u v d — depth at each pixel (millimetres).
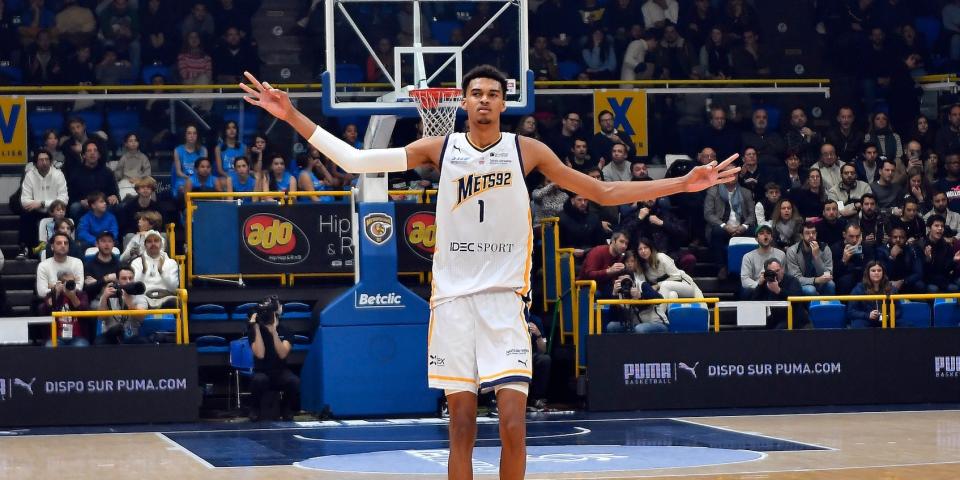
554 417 13320
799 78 20516
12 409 12828
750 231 16641
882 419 12875
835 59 20531
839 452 10094
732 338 14211
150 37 19297
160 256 14250
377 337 13516
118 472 9375
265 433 12047
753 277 15477
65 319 13547
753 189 16984
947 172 18375
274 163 16391
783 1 21031
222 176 16672
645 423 12641
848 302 15078
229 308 14953
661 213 16094
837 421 12695
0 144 17766
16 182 17906
